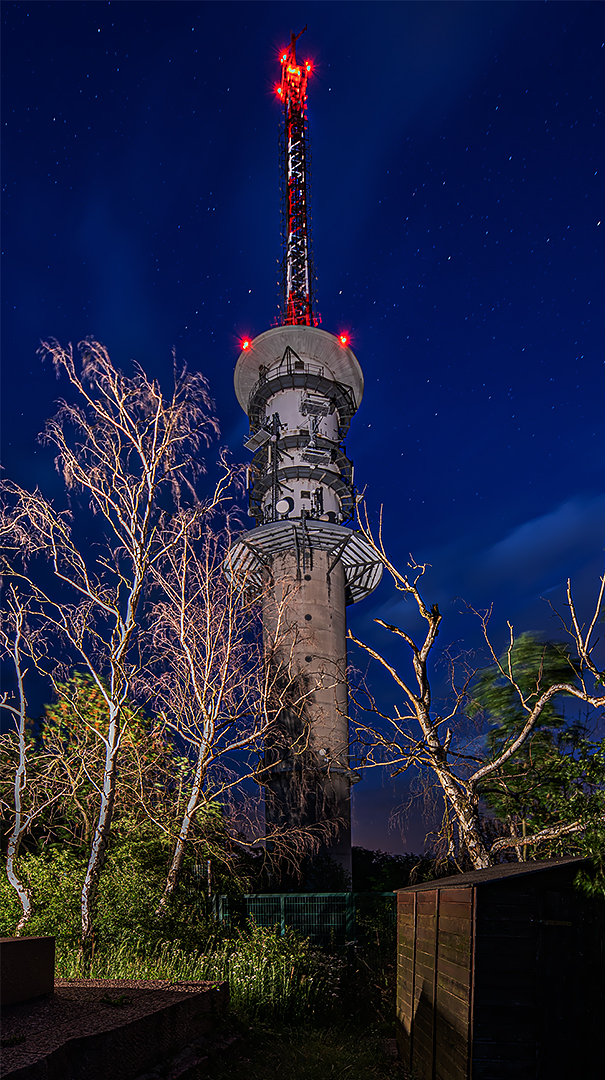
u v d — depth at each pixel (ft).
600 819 28.89
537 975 22.67
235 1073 28.81
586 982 22.66
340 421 155.94
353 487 141.59
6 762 52.95
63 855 53.36
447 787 47.55
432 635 49.42
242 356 161.17
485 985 22.61
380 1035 42.32
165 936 47.26
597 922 23.25
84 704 55.06
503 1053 22.08
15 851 48.37
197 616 59.47
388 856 94.17
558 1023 22.27
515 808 48.44
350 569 142.92
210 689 58.54
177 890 56.18
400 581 50.88
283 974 44.73
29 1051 19.10
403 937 37.65
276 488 138.51
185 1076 26.02
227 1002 36.17
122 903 48.55
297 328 155.22
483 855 45.21
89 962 39.96
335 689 116.16
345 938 63.31
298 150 184.24
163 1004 27.73
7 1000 23.20
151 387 53.11
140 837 57.67
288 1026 40.52
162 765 58.85
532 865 26.55
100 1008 25.85
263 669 67.82
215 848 60.75
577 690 41.60
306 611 123.13
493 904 23.22
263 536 128.26
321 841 102.73
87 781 56.08
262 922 64.95
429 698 49.78
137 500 50.88
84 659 49.06
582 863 23.76
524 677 52.31
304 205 179.73
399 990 37.78
